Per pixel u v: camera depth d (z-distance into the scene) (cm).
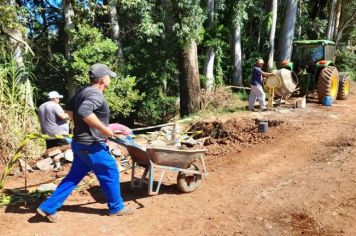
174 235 426
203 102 1445
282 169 653
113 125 479
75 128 424
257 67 1149
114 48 1370
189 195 535
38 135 475
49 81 1725
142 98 1536
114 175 444
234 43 1823
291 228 452
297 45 1328
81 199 511
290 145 796
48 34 1712
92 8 1445
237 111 1198
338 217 483
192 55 1420
